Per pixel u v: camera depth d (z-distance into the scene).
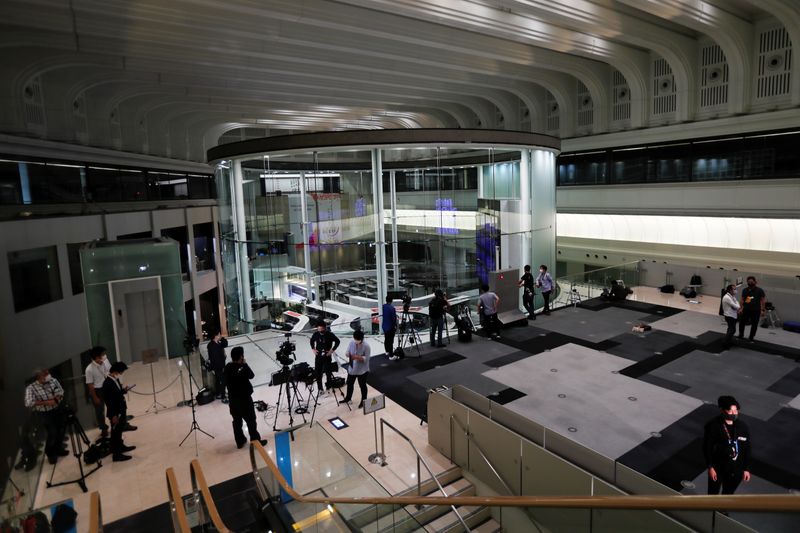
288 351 9.74
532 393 10.23
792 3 16.48
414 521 6.36
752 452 7.82
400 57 18.98
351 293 15.27
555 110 26.64
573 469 5.88
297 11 14.12
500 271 15.30
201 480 5.55
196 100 24.41
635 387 10.33
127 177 22.55
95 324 11.77
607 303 17.52
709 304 16.95
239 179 16.31
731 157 20.42
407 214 15.11
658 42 19.22
